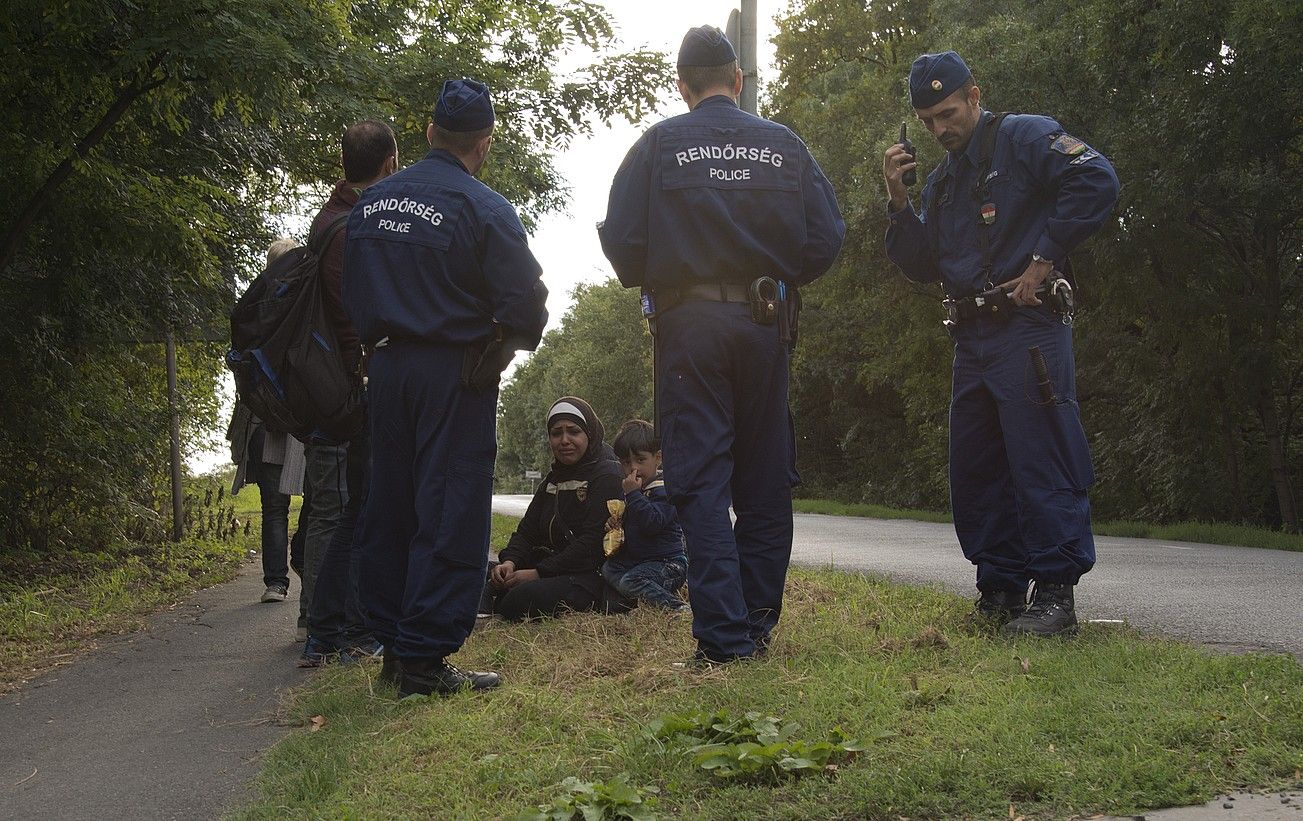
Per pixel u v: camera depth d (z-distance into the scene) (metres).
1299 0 12.62
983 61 17.42
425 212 3.92
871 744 2.77
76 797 3.18
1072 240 4.22
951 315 4.61
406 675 3.90
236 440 7.62
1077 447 4.38
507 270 3.88
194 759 3.51
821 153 28.02
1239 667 3.32
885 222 21.41
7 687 4.91
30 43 8.34
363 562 4.13
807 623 4.47
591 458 5.48
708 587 3.81
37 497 10.28
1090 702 3.00
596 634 4.57
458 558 3.89
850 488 34.75
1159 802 2.36
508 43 13.34
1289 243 16.11
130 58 7.88
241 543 12.02
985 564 4.61
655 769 2.75
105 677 5.01
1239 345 16.23
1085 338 18.95
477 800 2.69
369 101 10.15
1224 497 17.50
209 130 10.99
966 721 2.92
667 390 4.00
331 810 2.72
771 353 4.01
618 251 4.05
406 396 3.94
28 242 9.57
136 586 8.37
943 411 23.72
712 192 3.94
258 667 5.07
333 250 4.66
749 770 2.64
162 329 11.19
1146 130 15.23
